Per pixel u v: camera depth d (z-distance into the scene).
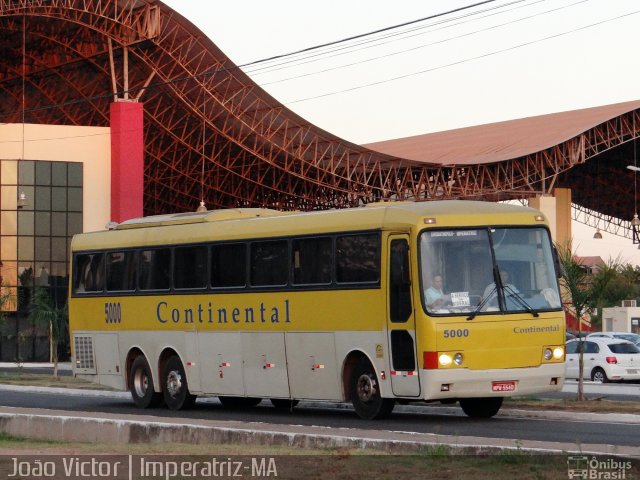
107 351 32.81
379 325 24.58
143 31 82.44
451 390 23.50
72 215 85.19
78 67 93.88
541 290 24.58
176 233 30.52
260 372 27.75
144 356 31.50
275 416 27.91
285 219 27.28
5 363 81.06
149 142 101.38
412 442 17.50
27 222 84.25
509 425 24.02
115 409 31.41
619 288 98.44
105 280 32.91
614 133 105.69
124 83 85.62
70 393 40.97
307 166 101.31
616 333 54.59
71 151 85.25
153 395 31.23
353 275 25.28
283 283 27.09
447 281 23.81
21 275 83.88
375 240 24.81
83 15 83.69
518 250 24.52
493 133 110.06
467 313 23.72
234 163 105.94
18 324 83.44
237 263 28.50
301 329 26.55
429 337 23.47
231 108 90.69
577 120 104.62
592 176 132.88
